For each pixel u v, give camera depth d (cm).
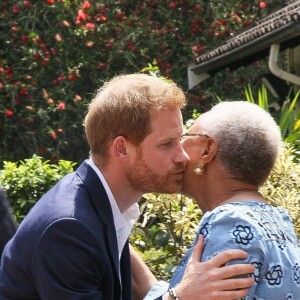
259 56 1308
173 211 502
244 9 1596
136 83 317
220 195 325
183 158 320
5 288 313
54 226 301
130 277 344
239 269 293
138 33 1434
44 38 1395
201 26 1537
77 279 299
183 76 1514
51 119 1375
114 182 321
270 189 481
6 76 1323
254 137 319
